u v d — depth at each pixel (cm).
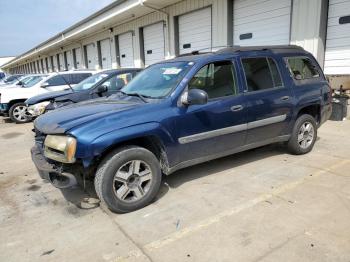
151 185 373
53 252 295
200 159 418
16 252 297
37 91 1089
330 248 277
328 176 439
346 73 831
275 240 294
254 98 449
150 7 1364
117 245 301
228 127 426
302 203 363
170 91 392
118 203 352
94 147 327
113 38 1978
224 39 1148
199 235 309
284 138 511
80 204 392
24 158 625
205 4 1202
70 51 2953
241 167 490
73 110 395
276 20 975
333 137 647
